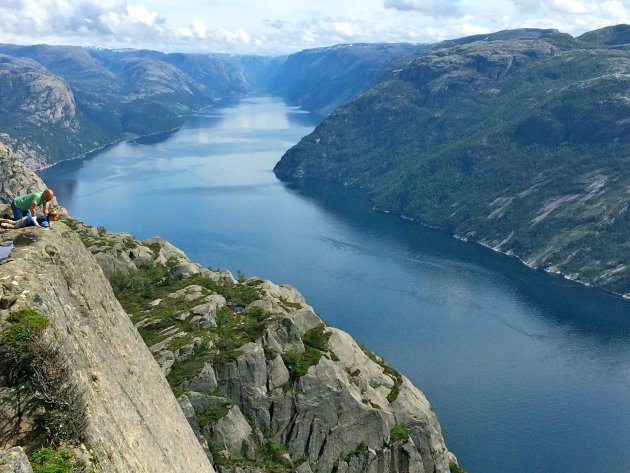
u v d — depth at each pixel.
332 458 65.38
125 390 25.66
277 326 69.00
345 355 73.00
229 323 71.19
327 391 66.00
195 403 58.28
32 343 19.33
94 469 19.27
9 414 18.72
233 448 58.22
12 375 19.06
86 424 20.08
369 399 70.31
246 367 62.72
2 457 16.56
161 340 64.69
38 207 30.66
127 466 21.75
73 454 18.88
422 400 76.25
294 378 65.50
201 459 34.44
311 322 75.62
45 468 17.81
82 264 27.70
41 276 22.58
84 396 20.91
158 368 34.25
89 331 24.52
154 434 26.78
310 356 68.44
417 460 69.75
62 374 19.86
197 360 62.00
